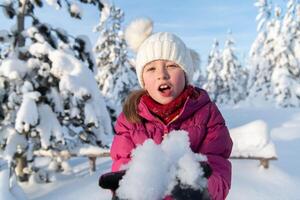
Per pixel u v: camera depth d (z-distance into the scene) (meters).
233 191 7.70
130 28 2.10
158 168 1.26
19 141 8.34
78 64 8.55
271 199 7.38
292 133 15.21
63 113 8.44
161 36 1.82
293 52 27.91
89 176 8.74
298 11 28.06
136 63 1.94
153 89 1.79
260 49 30.58
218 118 1.83
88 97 8.45
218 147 1.78
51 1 8.68
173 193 1.24
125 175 1.27
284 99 26.98
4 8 8.93
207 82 39.28
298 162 10.41
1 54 8.87
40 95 8.13
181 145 1.35
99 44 27.09
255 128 9.58
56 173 8.95
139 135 1.80
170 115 1.81
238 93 36.62
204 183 1.27
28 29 8.80
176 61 1.78
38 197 7.71
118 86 26.12
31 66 8.33
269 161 9.73
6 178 6.10
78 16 8.90
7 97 8.35
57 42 9.20
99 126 8.78
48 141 8.20
